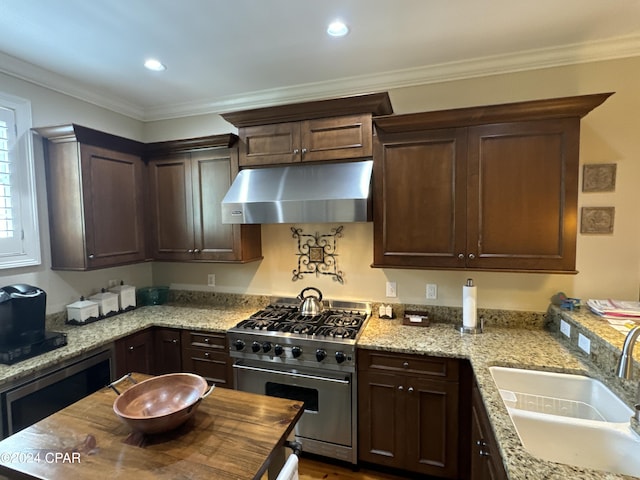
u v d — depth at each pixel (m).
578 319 1.96
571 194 1.94
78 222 2.44
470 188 2.09
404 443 2.11
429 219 2.18
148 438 1.15
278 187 2.40
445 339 2.16
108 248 2.62
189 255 2.88
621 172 2.14
